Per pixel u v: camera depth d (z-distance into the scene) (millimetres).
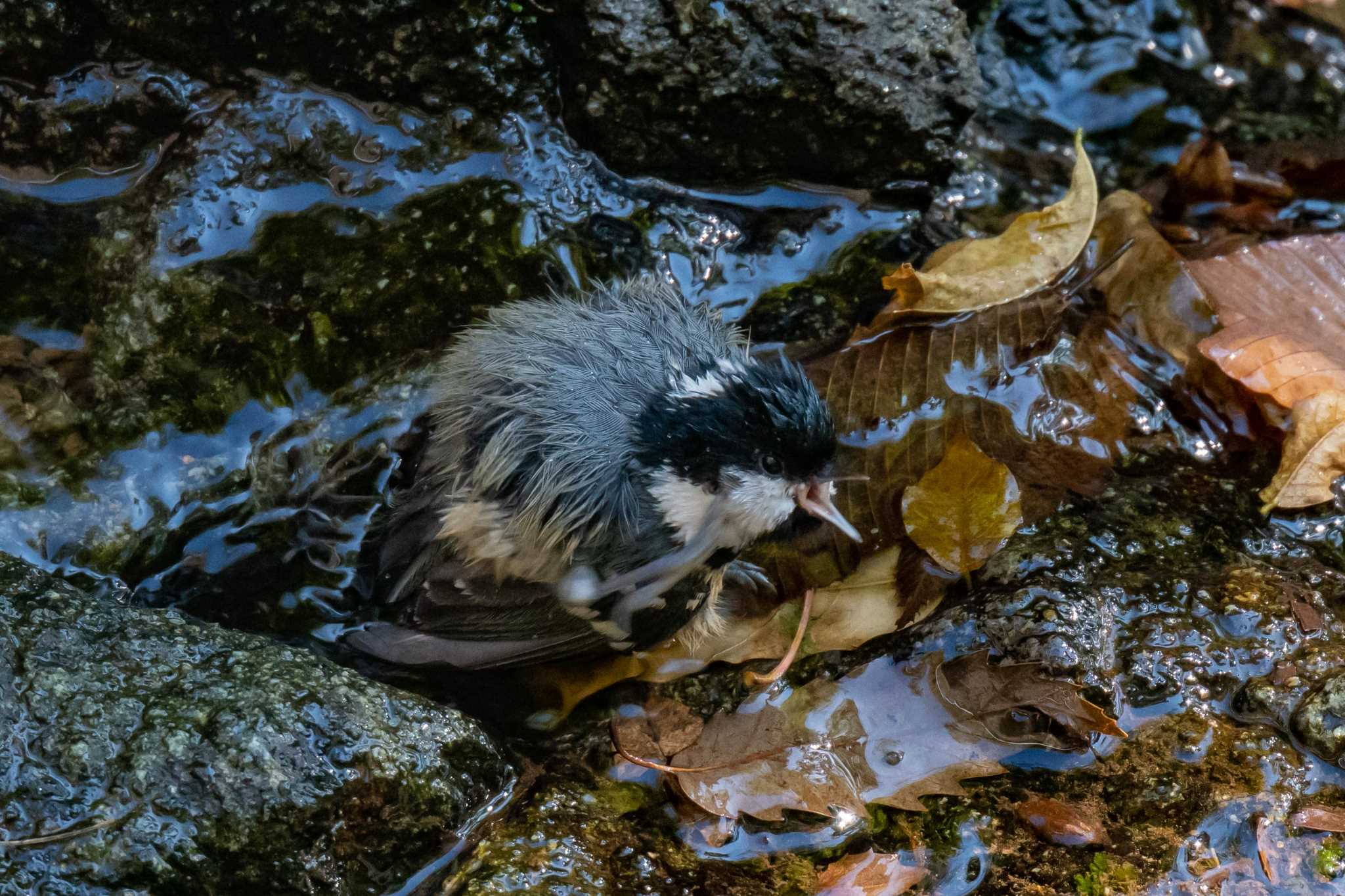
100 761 3668
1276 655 4504
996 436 5195
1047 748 4320
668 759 4371
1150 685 4438
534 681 4699
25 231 5254
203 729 3738
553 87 5488
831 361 5359
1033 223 5551
